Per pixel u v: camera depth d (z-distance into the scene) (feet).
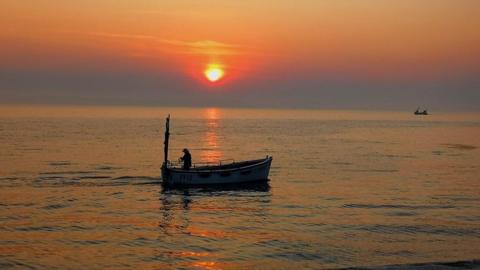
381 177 196.85
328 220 118.42
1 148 296.71
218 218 120.88
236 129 598.34
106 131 496.64
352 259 89.35
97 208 130.41
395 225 113.29
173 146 342.23
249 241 100.48
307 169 220.84
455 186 174.19
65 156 258.98
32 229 107.65
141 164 231.30
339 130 601.21
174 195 150.20
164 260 88.79
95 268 84.28
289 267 85.25
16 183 168.76
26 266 84.53
